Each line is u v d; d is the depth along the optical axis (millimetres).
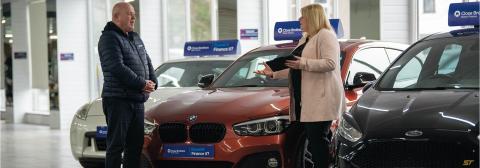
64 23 14273
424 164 3924
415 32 10750
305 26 5133
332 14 11734
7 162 8984
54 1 14367
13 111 17078
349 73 5758
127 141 5656
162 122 5488
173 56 14133
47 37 14664
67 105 14367
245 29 12844
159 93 7062
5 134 13523
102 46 5551
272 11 12734
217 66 7727
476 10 5723
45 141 11875
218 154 5195
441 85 4648
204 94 5852
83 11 14406
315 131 4996
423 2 10719
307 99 4977
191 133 5340
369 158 4086
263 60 6281
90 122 6883
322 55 4977
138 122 5656
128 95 5578
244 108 5289
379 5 10961
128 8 5625
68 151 10195
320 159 5000
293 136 5191
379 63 6156
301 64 4930
